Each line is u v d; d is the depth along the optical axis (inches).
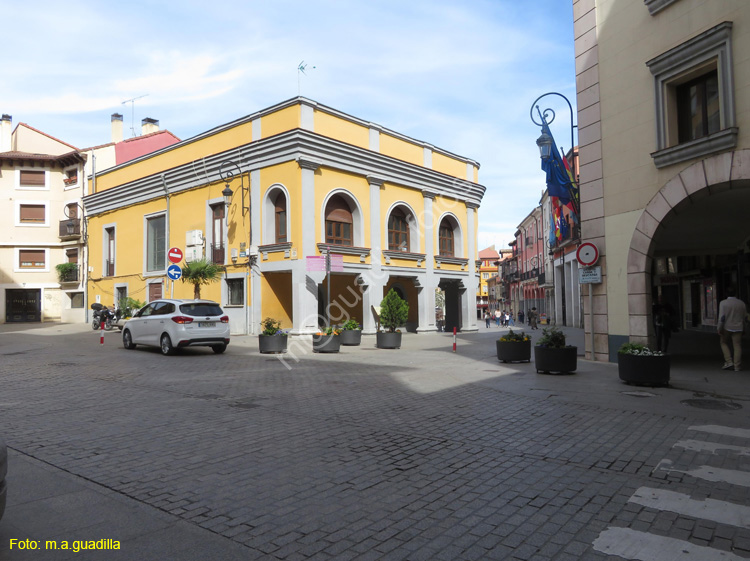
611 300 489.4
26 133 1455.5
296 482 181.3
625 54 471.8
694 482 181.5
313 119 853.8
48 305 1407.5
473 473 191.5
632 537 139.5
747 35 374.0
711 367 459.5
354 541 136.3
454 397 343.0
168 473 190.2
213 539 136.8
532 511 156.6
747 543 136.0
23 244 1391.5
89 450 219.3
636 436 242.1
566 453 216.5
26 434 245.9
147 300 1096.2
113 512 154.3
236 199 923.4
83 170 1359.5
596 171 503.2
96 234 1249.4
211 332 602.9
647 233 451.2
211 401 328.8
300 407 311.0
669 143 433.4
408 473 191.5
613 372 438.3
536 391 360.2
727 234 607.8
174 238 1036.5
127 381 408.8
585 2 512.4
